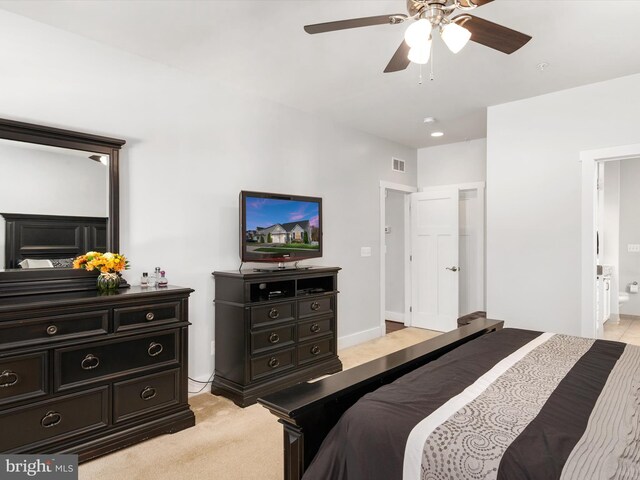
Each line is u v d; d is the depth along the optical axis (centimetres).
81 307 221
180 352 265
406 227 585
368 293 502
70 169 263
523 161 388
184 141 325
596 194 355
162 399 256
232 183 357
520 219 390
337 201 462
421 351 210
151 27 260
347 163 476
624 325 562
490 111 408
